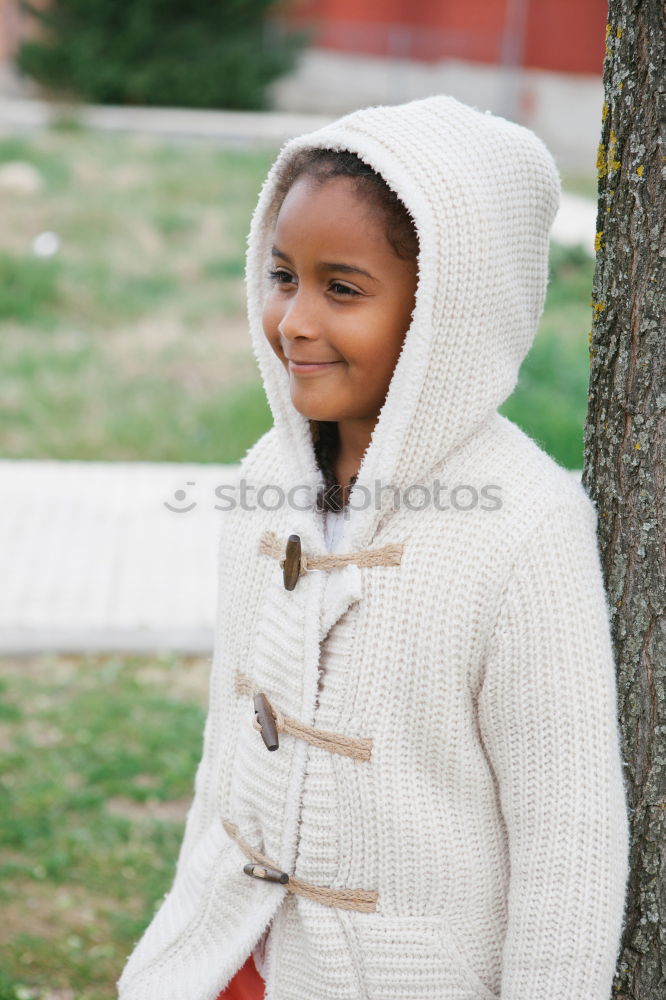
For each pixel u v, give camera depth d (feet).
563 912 5.00
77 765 13.56
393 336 5.20
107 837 12.30
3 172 43.65
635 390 5.93
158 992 5.96
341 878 5.44
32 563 18.78
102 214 41.65
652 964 6.28
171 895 6.42
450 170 5.03
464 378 5.19
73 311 33.78
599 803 5.01
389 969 5.39
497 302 5.21
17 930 10.93
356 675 5.33
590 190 50.03
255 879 5.73
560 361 27.27
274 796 5.56
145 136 57.41
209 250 39.88
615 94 5.91
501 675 5.09
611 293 6.03
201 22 73.67
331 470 6.05
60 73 71.20
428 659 5.19
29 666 15.96
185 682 15.64
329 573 5.53
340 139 5.15
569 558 5.09
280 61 74.90
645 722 6.11
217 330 32.99
